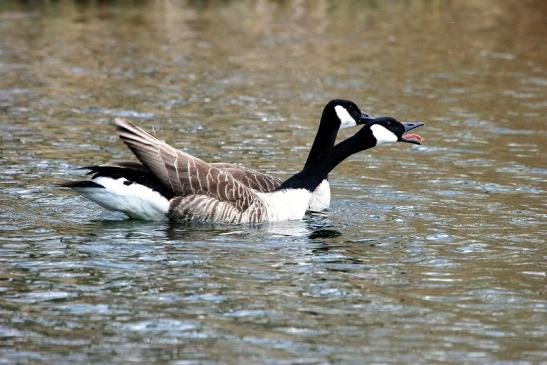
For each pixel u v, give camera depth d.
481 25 35.34
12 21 33.59
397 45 31.61
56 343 10.31
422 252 13.86
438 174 18.62
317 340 10.54
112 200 14.71
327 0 39.50
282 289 12.12
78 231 14.40
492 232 14.96
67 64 27.48
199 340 10.46
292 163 18.89
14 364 9.77
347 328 10.91
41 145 19.50
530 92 25.72
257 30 33.53
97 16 35.03
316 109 23.45
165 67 27.62
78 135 20.41
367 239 14.52
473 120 22.75
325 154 16.08
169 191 14.80
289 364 9.88
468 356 10.23
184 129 21.22
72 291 11.85
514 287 12.41
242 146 20.00
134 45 30.41
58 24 33.34
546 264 13.38
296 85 25.91
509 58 30.05
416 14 37.44
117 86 25.22
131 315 11.12
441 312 11.49
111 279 12.30
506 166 19.17
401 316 11.33
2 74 26.02
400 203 16.69
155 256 13.30
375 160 19.77
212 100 24.08
